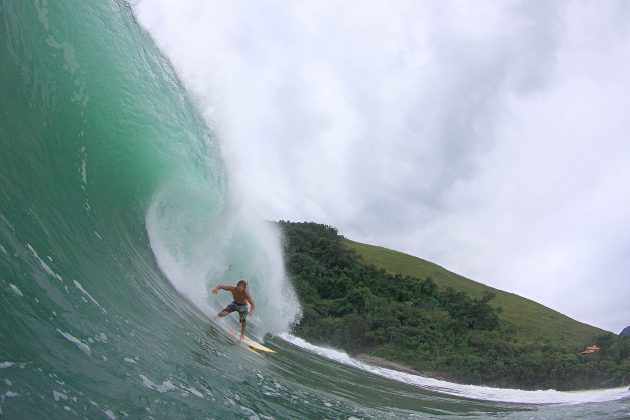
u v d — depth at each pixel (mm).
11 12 8156
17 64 7867
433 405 14398
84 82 9953
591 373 41000
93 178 9359
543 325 76750
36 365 4070
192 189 14516
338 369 17812
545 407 16641
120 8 12555
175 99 13992
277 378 9234
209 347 8586
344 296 52844
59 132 8484
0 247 5031
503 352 46781
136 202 11430
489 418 12617
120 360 5207
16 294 4707
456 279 98312
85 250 7262
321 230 70875
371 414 9094
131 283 8438
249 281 22719
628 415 12898
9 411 3406
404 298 60031
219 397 5953
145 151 12117
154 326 7375
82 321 5367
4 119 6996
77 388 4172
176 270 13086
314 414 7285
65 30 9773
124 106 11414
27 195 6480
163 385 5324
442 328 50906
